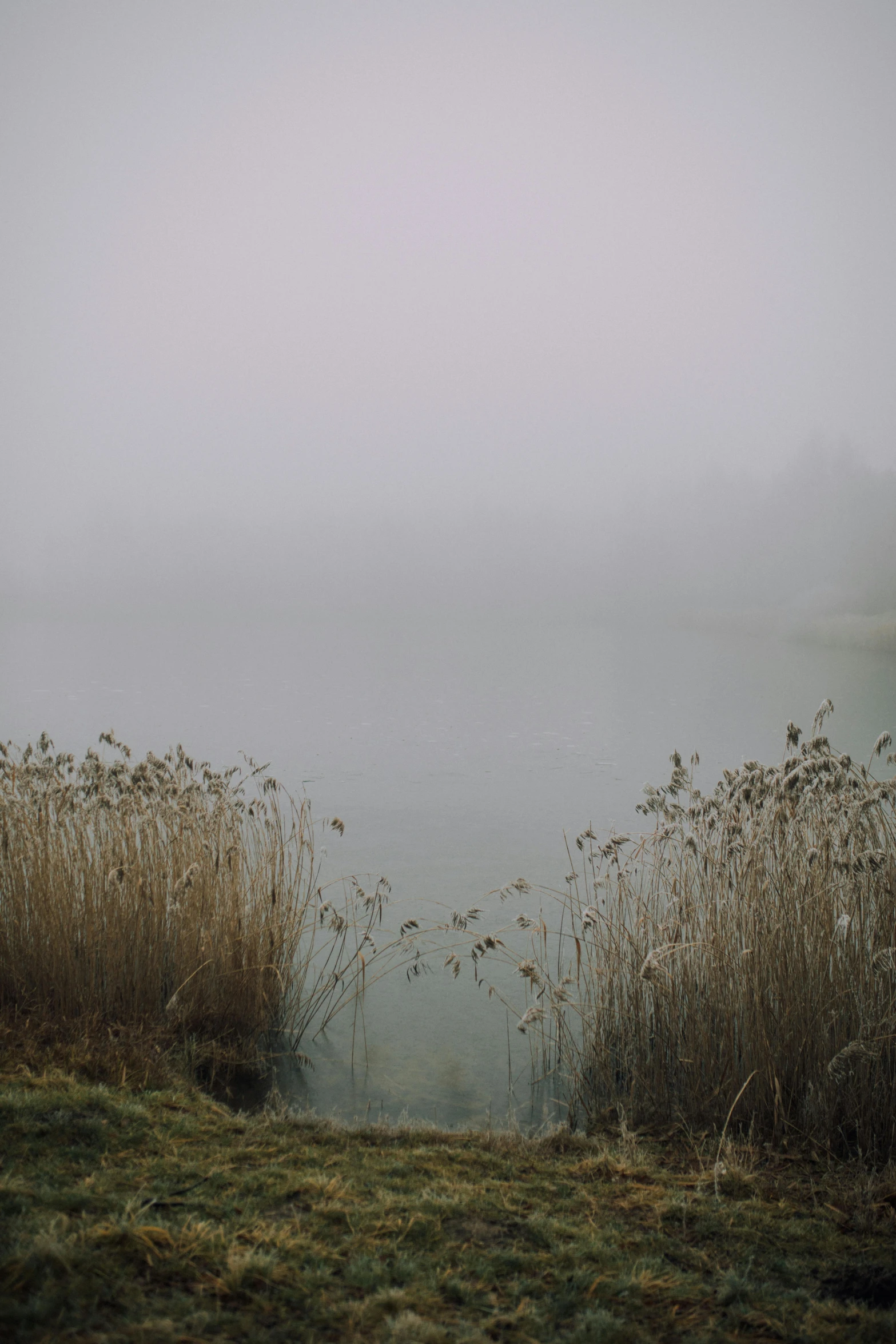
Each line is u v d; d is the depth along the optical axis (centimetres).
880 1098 461
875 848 533
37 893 584
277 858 752
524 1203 364
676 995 540
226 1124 426
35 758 705
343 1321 265
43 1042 509
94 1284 268
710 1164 427
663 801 632
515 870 1009
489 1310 282
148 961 590
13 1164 351
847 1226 366
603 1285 303
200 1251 296
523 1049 597
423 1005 664
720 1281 316
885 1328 288
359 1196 355
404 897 915
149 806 670
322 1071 559
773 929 515
